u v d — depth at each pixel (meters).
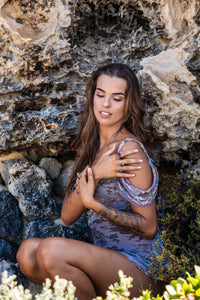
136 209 2.16
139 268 2.12
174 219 2.59
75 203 2.43
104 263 2.04
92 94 2.48
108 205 2.20
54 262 1.98
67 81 2.96
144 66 2.74
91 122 2.50
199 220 2.45
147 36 3.01
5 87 2.88
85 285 2.01
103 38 3.09
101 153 2.40
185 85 2.75
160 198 2.70
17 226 2.93
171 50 2.77
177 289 1.43
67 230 2.93
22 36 2.78
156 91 2.69
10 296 1.46
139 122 2.43
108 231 2.26
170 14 2.93
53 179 3.23
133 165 2.18
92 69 2.98
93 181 2.16
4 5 2.74
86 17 2.96
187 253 2.37
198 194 2.70
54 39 2.81
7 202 2.97
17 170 3.03
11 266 2.67
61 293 1.47
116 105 2.28
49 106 3.02
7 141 3.01
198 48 2.88
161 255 2.13
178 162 2.98
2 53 2.83
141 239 2.23
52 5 2.81
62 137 3.02
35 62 2.83
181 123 2.77
